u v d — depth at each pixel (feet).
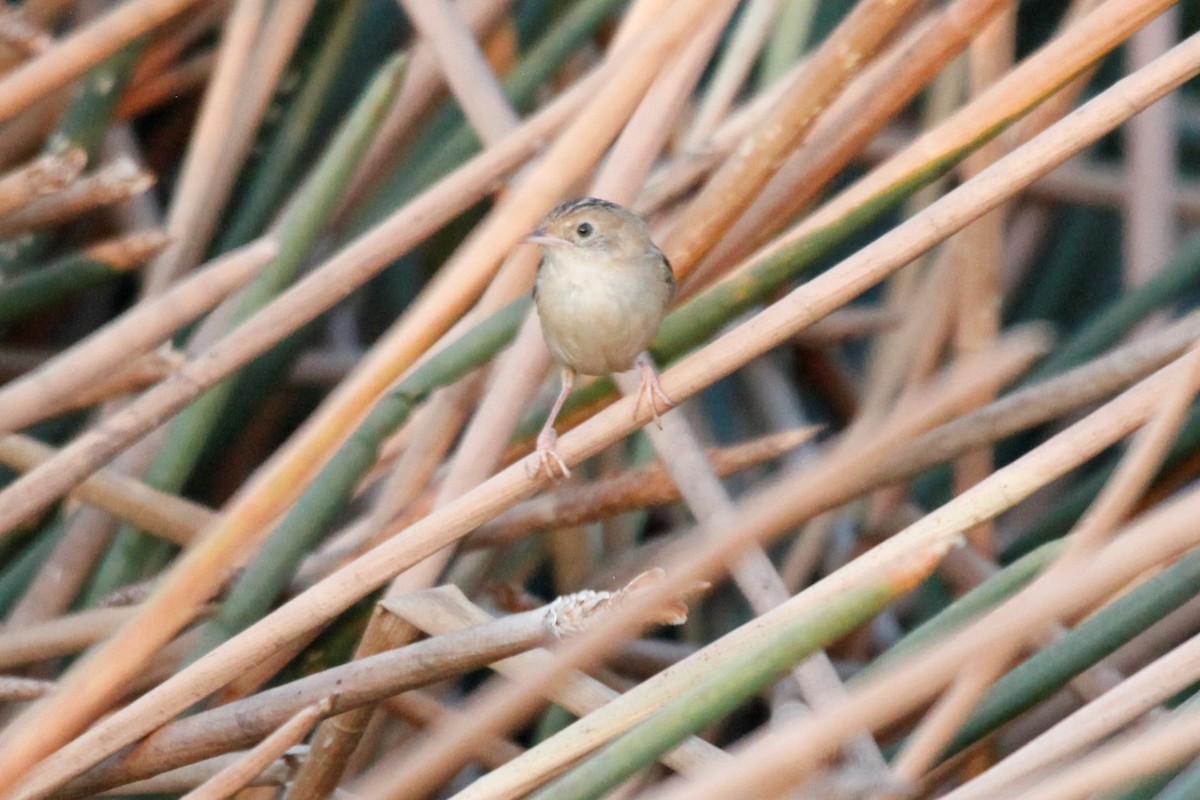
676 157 33.37
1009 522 39.04
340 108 40.65
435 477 29.14
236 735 21.20
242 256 21.43
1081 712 18.69
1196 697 19.10
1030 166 20.51
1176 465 29.68
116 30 23.73
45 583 28.99
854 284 21.29
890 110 25.14
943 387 14.96
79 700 19.40
